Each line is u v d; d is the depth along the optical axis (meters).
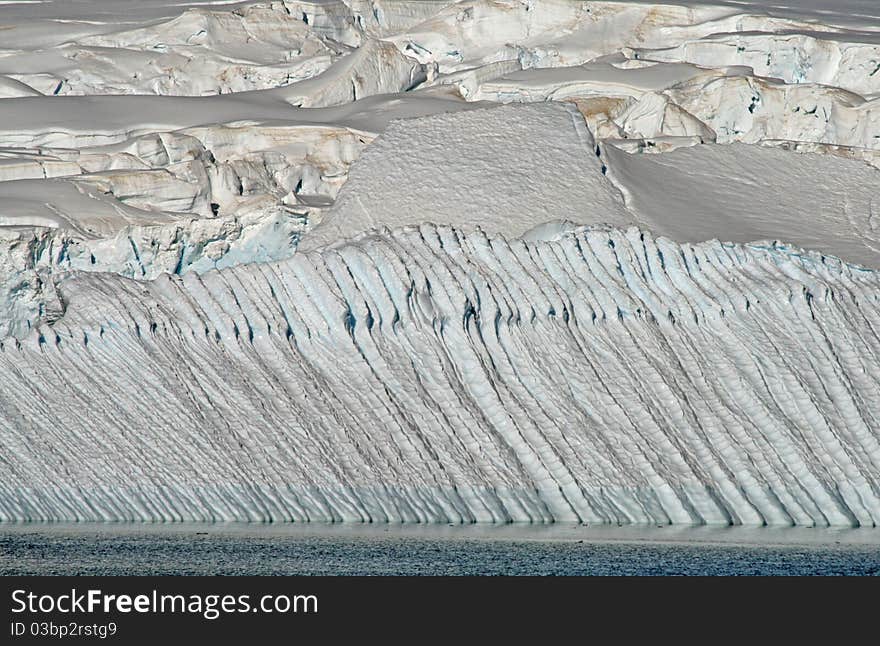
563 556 65.81
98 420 79.19
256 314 82.19
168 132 117.12
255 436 77.88
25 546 68.56
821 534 71.75
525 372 80.00
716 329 81.69
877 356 81.31
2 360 81.62
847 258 89.44
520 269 82.69
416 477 76.12
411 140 98.81
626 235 84.12
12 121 123.25
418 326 81.19
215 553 66.69
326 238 92.75
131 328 82.06
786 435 77.19
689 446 77.06
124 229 96.19
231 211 102.44
